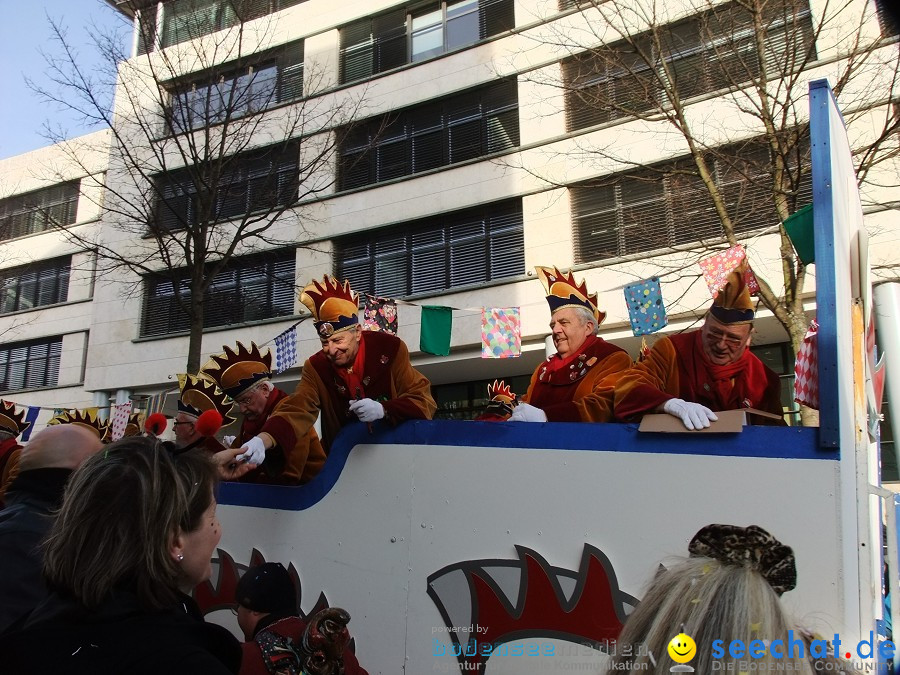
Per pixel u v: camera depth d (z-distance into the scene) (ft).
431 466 7.27
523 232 41.96
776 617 3.65
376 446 7.70
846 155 6.92
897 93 23.95
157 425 7.50
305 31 52.24
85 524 4.09
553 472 6.55
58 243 64.69
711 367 8.80
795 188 20.81
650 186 36.55
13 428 17.31
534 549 6.48
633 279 34.63
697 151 23.99
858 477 5.86
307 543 8.02
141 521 4.11
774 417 6.54
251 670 5.46
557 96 37.24
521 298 40.65
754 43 25.30
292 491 8.34
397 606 7.15
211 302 51.37
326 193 49.14
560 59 38.01
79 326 62.08
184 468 4.59
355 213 47.93
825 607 5.18
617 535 6.11
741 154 25.31
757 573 3.93
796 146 20.98
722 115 28.76
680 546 5.82
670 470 6.00
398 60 49.85
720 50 26.48
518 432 6.82
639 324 10.84
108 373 54.44
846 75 21.53
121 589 4.07
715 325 8.53
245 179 43.80
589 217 39.29
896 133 22.49
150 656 3.76
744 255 8.60
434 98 47.03
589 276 37.14
